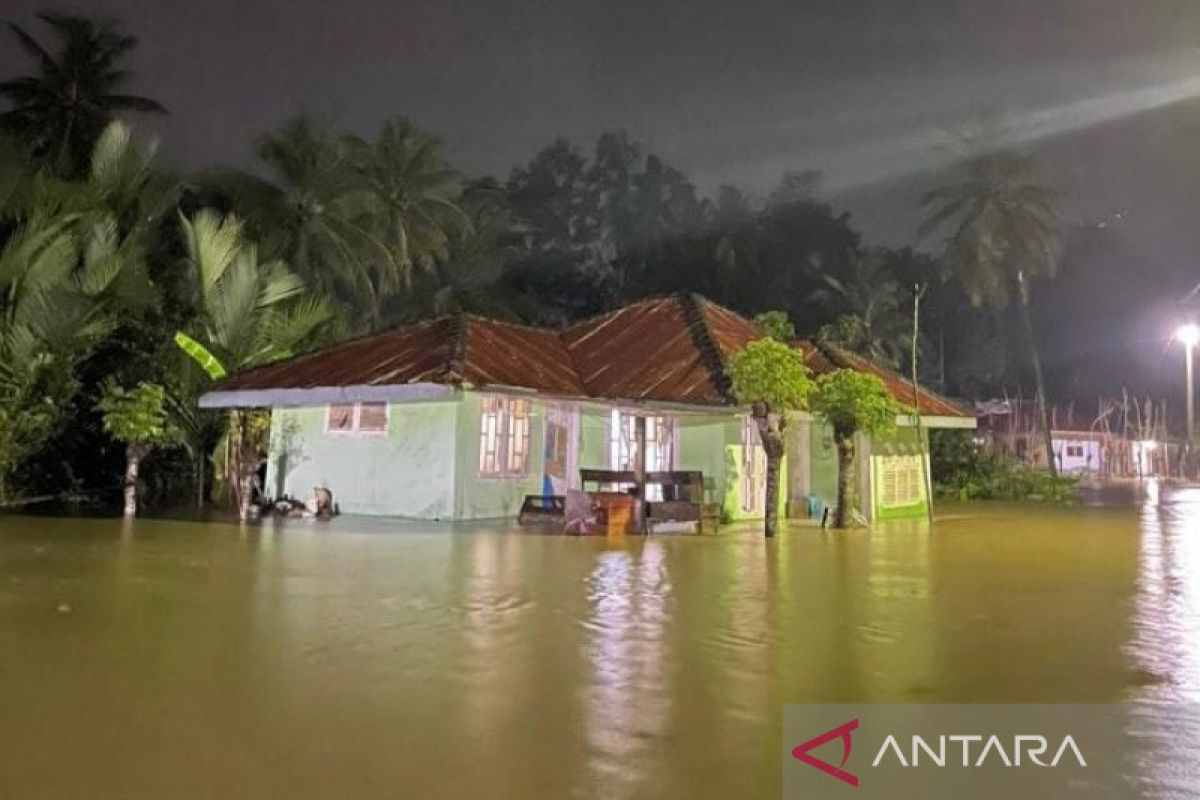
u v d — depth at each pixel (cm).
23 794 414
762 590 987
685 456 1956
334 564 1126
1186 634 778
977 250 4766
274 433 1955
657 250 5291
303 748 474
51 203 2025
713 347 2033
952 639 748
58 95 3186
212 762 454
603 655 675
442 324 2027
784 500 2042
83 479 2206
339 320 2658
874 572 1152
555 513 1688
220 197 3139
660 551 1338
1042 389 5262
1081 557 1369
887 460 2238
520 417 1859
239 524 1650
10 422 1920
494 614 822
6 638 697
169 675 601
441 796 419
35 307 1869
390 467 1814
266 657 652
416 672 620
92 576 1000
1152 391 6250
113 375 2091
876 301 5156
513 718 526
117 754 462
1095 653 705
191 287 2231
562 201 5484
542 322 4712
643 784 436
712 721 528
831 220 5422
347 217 3459
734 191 5434
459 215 4144
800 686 602
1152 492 3997
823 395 1780
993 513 2498
